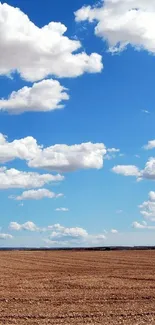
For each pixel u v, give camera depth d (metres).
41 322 16.92
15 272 35.75
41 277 32.03
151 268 38.50
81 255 58.69
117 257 53.75
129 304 20.89
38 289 25.98
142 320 17.22
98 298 22.58
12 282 29.22
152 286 26.64
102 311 19.16
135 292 24.36
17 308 20.05
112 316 18.06
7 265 42.41
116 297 22.81
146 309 19.58
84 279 30.38
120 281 29.16
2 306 20.61
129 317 17.86
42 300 22.17
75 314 18.50
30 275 33.44
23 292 24.86
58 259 50.69
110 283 28.16
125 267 39.56
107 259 50.06
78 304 20.98
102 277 31.48
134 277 31.30
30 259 50.81
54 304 21.05
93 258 51.81
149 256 55.31
